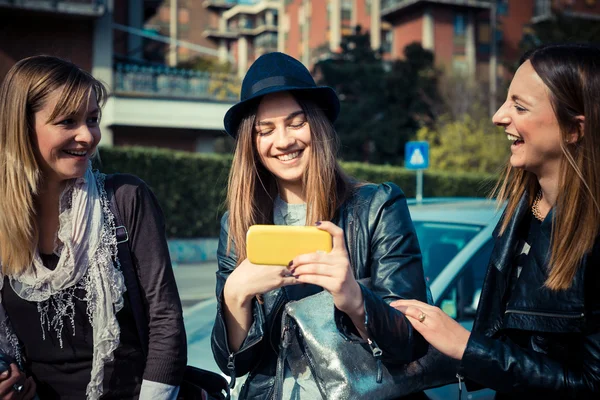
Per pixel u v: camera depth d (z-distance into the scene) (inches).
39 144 65.8
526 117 59.9
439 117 1100.5
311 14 2180.1
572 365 58.2
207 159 557.3
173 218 544.4
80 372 68.4
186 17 3063.5
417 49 1250.6
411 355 63.3
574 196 57.7
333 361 64.1
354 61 1268.5
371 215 70.3
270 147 72.4
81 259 66.3
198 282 405.1
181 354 68.5
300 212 75.4
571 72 57.7
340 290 58.9
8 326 68.7
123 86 700.7
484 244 125.5
